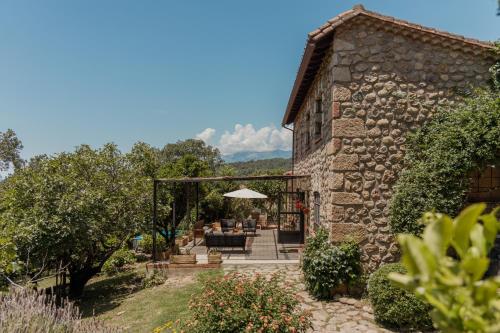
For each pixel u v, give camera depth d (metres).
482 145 6.22
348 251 7.05
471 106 6.67
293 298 5.01
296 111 14.50
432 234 1.01
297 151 15.80
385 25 7.26
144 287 10.14
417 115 7.30
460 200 6.41
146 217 12.22
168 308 7.72
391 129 7.30
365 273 7.18
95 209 9.93
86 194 9.86
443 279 0.94
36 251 8.30
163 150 44.50
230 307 4.71
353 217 7.27
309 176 11.27
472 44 7.27
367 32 7.36
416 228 6.43
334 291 7.18
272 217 22.12
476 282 0.97
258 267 10.19
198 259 11.44
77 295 10.64
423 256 0.98
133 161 13.63
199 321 4.77
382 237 7.23
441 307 0.94
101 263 11.27
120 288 10.85
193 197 19.25
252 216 20.91
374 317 6.04
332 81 7.49
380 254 7.21
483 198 7.32
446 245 1.01
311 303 6.89
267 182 23.30
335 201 7.30
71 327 4.43
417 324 5.50
